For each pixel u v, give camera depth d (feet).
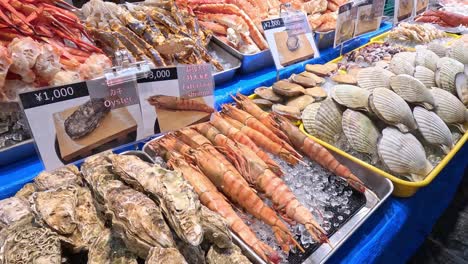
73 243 2.50
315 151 4.41
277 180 3.81
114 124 3.28
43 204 2.58
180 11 6.07
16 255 2.28
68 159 3.13
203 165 3.87
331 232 3.57
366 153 4.58
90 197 2.90
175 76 3.49
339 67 6.63
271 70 6.32
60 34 4.60
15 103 3.78
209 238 2.73
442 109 5.29
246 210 3.72
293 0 7.66
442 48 7.14
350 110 4.90
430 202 4.91
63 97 2.90
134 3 6.39
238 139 4.47
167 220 2.52
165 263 2.23
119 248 2.52
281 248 3.36
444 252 6.63
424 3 9.30
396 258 4.45
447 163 4.65
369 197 4.03
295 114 5.04
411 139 4.53
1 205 2.76
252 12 6.96
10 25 4.13
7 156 3.66
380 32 8.58
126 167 2.89
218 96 5.29
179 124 3.78
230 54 6.13
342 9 6.10
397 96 4.96
